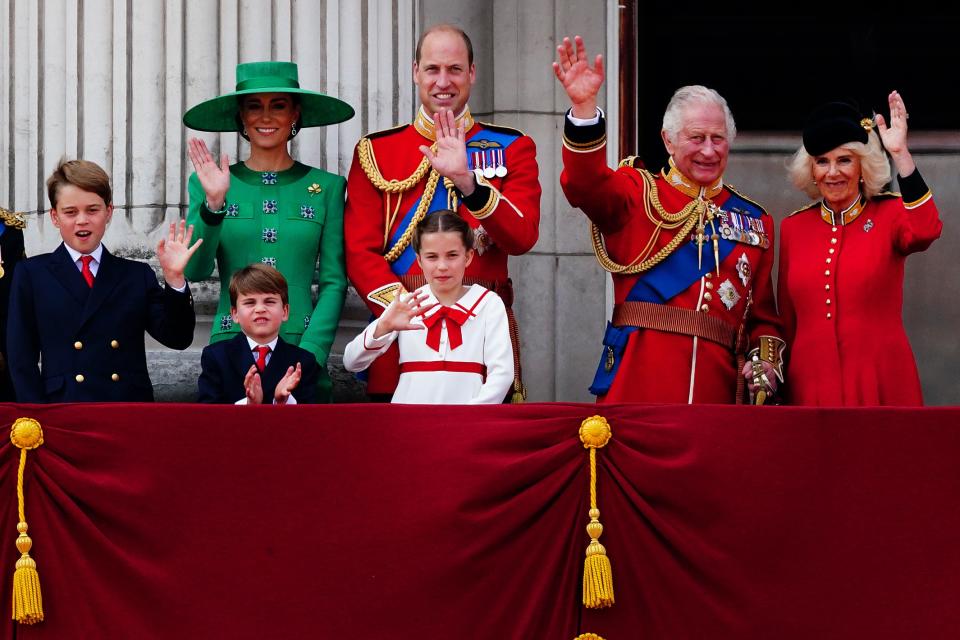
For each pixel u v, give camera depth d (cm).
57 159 2825
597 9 3019
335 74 2792
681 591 2022
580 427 2041
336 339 2748
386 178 2497
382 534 2019
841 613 2027
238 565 2012
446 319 2270
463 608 2011
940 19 3180
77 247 2317
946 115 3170
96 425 2023
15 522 2009
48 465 2014
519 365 2416
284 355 2319
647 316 2362
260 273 2303
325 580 2011
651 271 2384
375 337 2202
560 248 2977
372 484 2025
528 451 2036
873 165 2359
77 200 2303
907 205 2309
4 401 2384
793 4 3183
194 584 2006
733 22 3155
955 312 3142
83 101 2812
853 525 2039
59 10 2853
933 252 3150
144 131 2770
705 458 2036
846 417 2052
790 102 3172
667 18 3141
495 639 2009
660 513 2033
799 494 2038
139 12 2792
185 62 2781
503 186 2461
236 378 2297
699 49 3144
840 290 2359
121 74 2795
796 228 2441
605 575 1998
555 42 3006
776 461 2041
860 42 3181
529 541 2028
